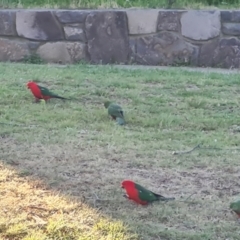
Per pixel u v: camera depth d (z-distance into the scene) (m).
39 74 14.13
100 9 17.17
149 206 7.20
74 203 7.18
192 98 12.36
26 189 7.55
